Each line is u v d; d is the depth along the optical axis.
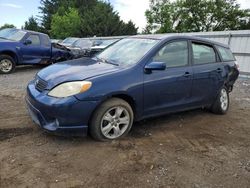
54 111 4.01
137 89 4.58
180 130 5.26
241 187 3.53
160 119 5.78
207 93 5.91
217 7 49.66
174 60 5.24
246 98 8.61
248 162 4.18
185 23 50.66
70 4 63.22
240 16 50.56
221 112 6.43
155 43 5.10
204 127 5.52
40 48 12.56
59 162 3.77
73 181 3.38
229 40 14.48
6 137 4.45
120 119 4.54
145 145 4.45
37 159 3.82
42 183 3.31
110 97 4.38
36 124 4.68
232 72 6.64
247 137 5.16
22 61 12.03
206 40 6.14
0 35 12.53
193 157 4.20
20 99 6.84
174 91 5.15
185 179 3.60
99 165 3.76
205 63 5.87
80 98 4.05
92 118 4.27
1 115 5.48
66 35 54.62
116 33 53.50
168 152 4.28
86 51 15.42
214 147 4.61
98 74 4.34
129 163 3.85
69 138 4.47
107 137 4.45
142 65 4.73
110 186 3.33
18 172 3.50
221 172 3.84
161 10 50.97
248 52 13.63
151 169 3.75
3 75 11.02
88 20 54.06
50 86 4.21
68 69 4.59
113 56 5.28
